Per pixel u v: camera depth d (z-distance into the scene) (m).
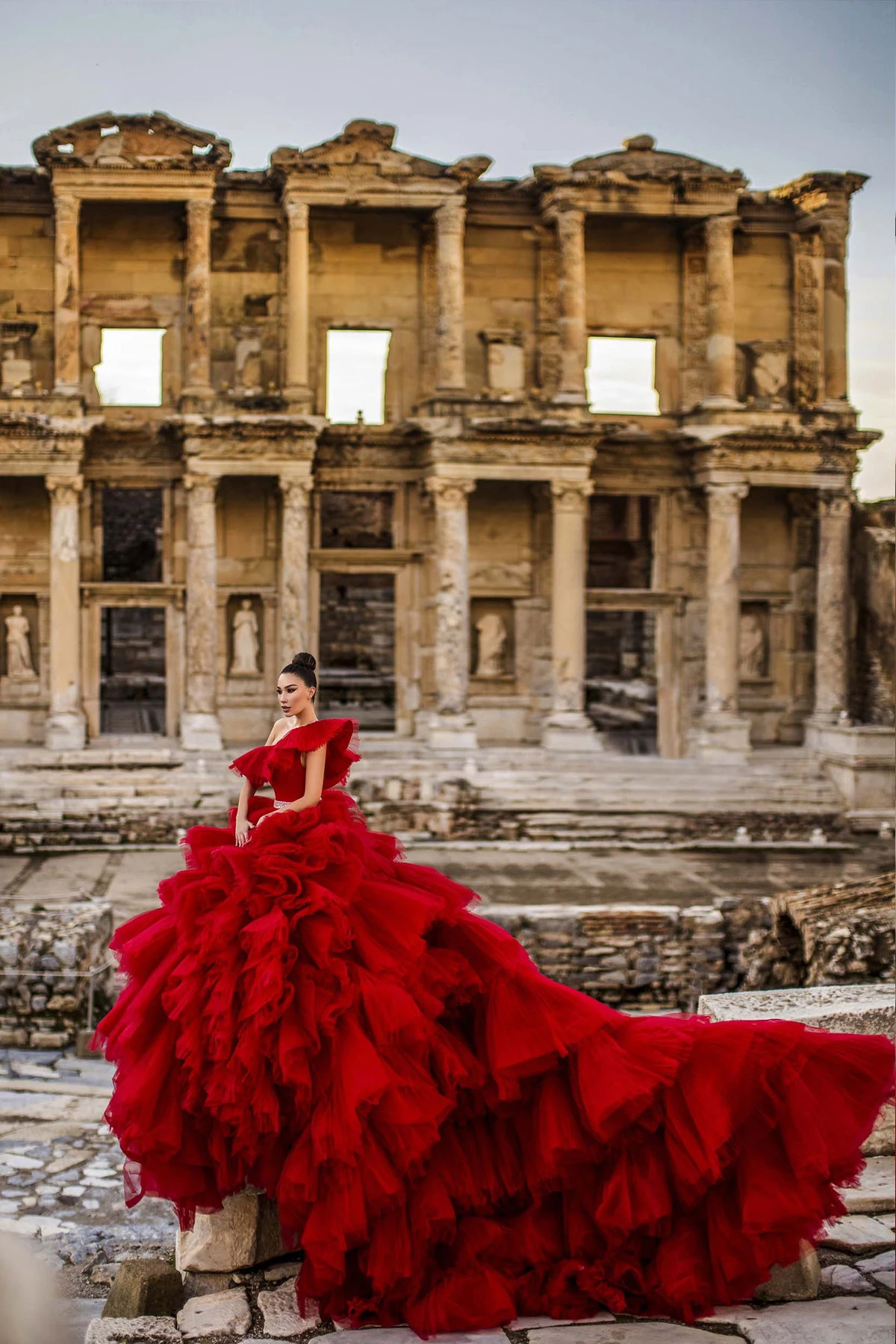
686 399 45.53
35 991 21.00
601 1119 7.37
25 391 41.47
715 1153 7.36
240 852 7.81
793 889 32.28
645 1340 7.07
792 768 42.16
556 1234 7.79
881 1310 7.53
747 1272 7.48
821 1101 7.61
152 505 56.69
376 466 44.19
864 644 46.03
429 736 43.28
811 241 45.88
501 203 44.31
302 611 42.16
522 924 26.33
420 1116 7.27
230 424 41.22
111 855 35.38
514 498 45.25
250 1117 7.33
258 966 7.34
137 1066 7.52
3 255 43.03
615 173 42.88
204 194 41.75
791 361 46.06
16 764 39.25
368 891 7.82
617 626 57.19
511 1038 7.67
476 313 44.81
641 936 26.50
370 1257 7.38
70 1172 12.50
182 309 43.50
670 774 41.22
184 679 43.69
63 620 41.53
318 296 44.16
